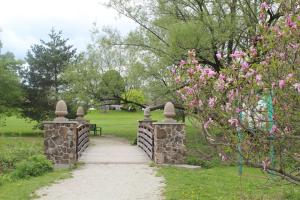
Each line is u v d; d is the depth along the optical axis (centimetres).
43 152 1366
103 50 2428
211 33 1662
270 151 561
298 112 530
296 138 542
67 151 1300
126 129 3469
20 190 923
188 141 1933
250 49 529
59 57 3212
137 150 1778
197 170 1257
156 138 1355
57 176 1115
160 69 1800
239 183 1030
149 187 977
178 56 1652
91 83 2461
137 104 2517
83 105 2528
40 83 3191
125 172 1190
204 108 560
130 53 2098
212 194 895
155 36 1969
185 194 887
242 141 545
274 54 502
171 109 1378
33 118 3197
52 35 3328
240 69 521
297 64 499
